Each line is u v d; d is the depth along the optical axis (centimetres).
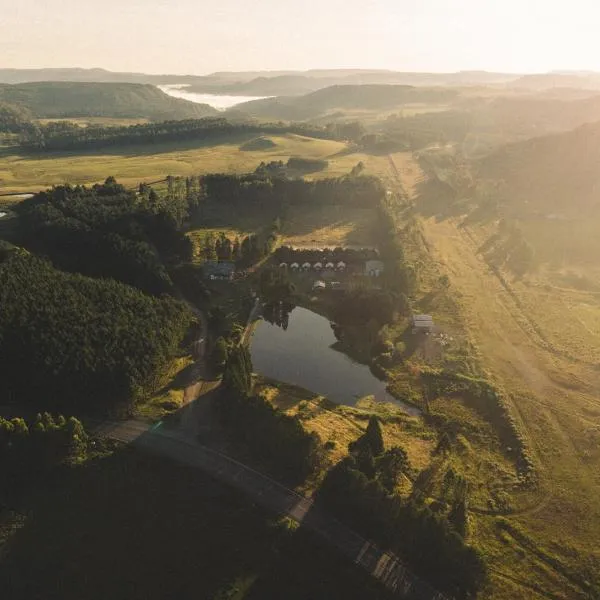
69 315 11681
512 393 11350
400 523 7662
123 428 9894
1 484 8638
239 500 8350
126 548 7644
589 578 7375
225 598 6950
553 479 9100
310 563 7381
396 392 11600
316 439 9212
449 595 7000
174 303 13762
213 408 10569
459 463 9481
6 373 10612
